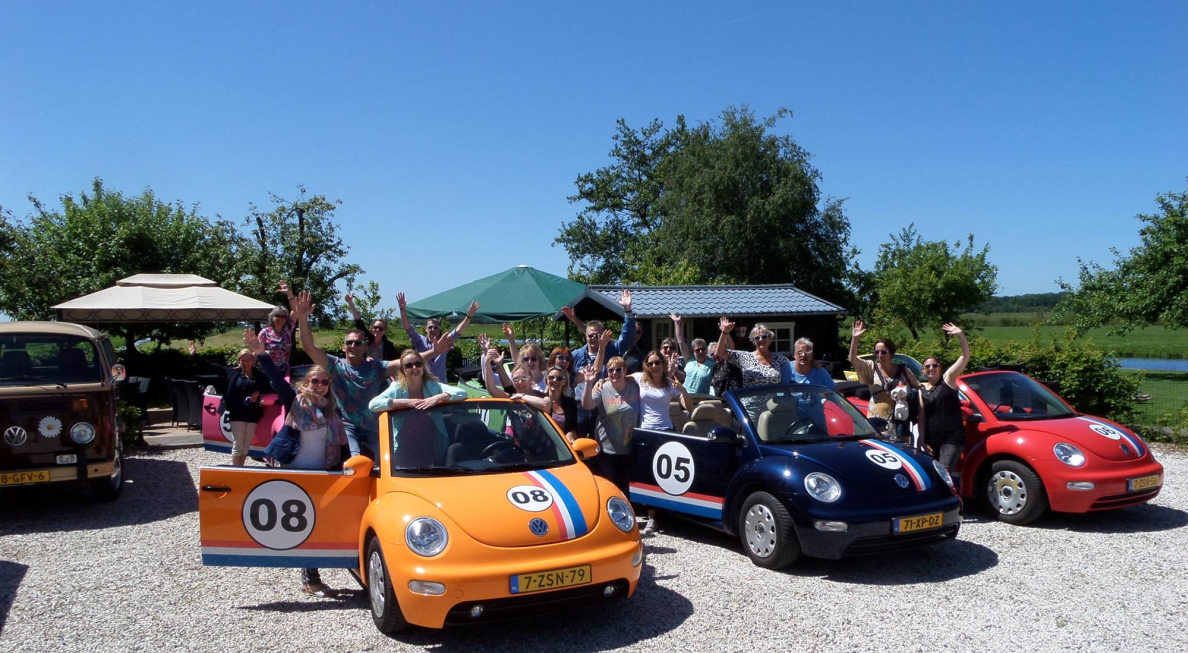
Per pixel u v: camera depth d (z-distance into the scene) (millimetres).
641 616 4879
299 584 5531
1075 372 11844
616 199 45875
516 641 4500
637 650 4367
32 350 7941
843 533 5418
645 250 38844
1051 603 5090
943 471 6098
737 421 6402
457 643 4473
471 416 5395
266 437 8172
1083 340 13086
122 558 6219
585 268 45812
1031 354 12406
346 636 4574
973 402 7551
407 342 21047
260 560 4844
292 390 6074
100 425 7723
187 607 5086
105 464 7738
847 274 33469
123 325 18750
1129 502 6758
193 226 21094
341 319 22766
